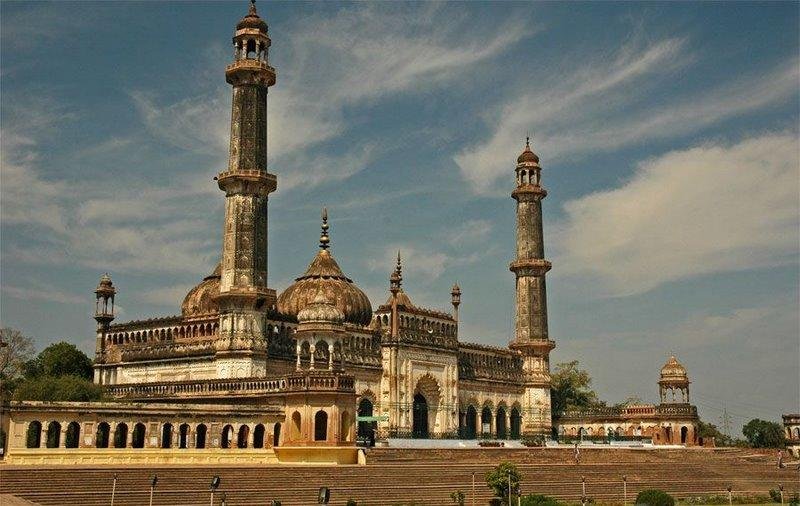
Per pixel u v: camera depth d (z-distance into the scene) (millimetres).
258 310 72812
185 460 57188
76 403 54406
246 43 77250
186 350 76250
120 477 48750
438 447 69562
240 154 75125
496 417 97750
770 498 66938
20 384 76000
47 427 53344
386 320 85188
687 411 102250
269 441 60875
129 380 80438
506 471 52844
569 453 74250
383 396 83312
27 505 42125
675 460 77875
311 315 63344
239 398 64812
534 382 101938
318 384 60219
